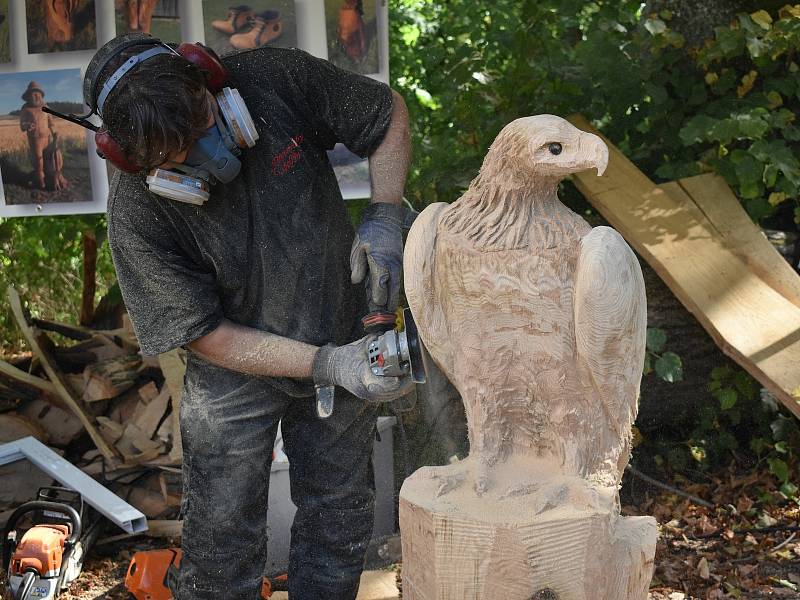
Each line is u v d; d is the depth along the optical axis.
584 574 1.46
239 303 2.06
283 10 3.27
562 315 1.51
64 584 2.92
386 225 2.04
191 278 1.97
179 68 1.74
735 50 3.72
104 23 3.30
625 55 3.88
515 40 3.87
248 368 2.00
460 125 3.97
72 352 3.72
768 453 3.72
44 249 4.93
